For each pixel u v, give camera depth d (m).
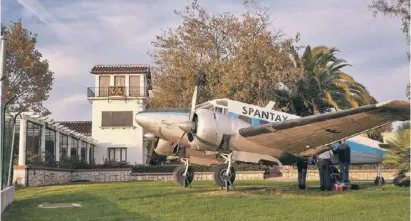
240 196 13.00
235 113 15.33
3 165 11.96
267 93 32.31
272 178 29.81
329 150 15.22
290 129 13.30
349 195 12.93
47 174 25.06
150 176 30.56
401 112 11.29
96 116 42.09
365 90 38.03
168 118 15.53
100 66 43.47
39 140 27.48
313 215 9.66
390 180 23.75
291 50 36.16
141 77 42.62
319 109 39.28
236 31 32.69
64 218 9.88
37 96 33.88
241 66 30.67
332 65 38.06
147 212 10.52
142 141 41.72
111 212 10.57
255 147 14.72
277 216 9.68
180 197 13.02
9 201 12.66
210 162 17.36
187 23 32.91
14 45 33.09
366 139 18.88
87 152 39.28
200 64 31.77
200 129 14.11
